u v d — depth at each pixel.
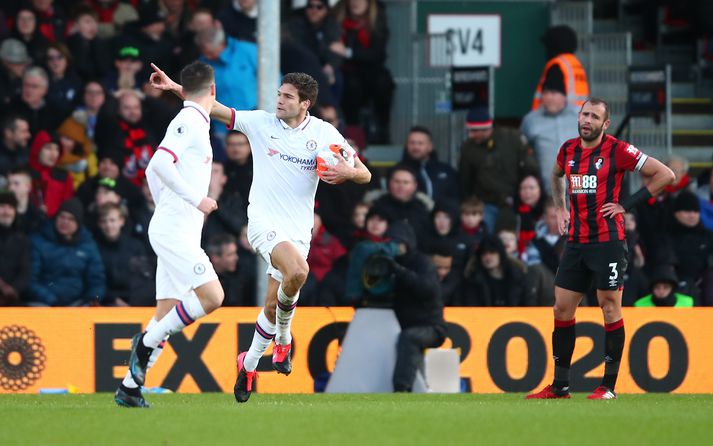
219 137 51.00
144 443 22.66
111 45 53.56
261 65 42.38
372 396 37.03
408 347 39.66
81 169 50.84
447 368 40.31
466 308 41.91
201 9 52.91
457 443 22.53
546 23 67.56
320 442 22.69
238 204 46.62
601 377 42.16
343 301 44.38
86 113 51.56
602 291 34.06
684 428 25.11
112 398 35.28
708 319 42.56
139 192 47.91
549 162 53.12
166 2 56.03
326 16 56.41
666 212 48.06
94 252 44.25
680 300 45.91
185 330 40.81
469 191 51.44
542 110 53.81
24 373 40.38
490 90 57.53
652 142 61.59
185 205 29.59
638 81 57.16
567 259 34.16
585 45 64.06
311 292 44.53
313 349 41.50
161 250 29.61
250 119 31.19
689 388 42.38
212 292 29.42
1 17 53.62
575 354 42.09
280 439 23.16
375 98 58.56
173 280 29.56
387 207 46.91
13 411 28.56
